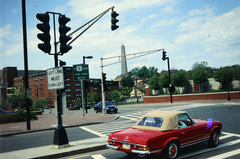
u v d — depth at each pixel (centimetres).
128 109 3141
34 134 1324
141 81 11444
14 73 10256
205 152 701
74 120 1984
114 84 9988
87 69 2431
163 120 633
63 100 839
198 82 4806
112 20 1173
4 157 712
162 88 5741
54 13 869
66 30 877
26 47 1480
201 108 2306
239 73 4206
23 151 799
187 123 686
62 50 878
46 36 826
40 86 8900
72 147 810
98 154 744
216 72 4641
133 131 643
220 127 789
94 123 1697
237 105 2402
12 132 1355
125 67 14362
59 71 840
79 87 8675
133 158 673
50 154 713
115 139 634
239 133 972
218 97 3575
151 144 559
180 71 5178
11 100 3697
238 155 640
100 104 2827
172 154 606
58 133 812
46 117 2714
